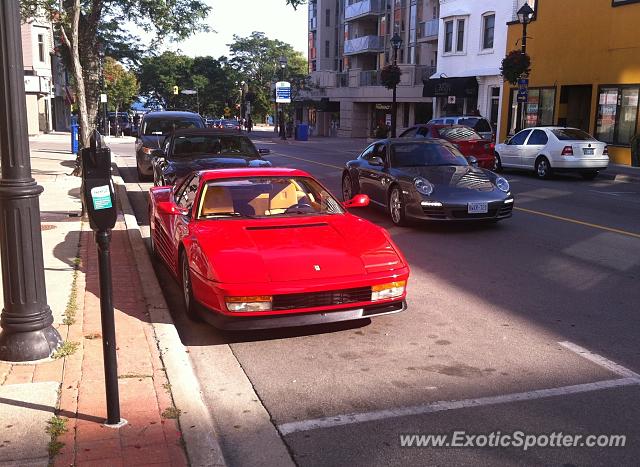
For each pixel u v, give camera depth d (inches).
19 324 177.2
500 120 1203.2
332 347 207.3
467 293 268.5
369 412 161.8
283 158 1067.9
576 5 992.9
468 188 401.1
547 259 328.8
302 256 207.8
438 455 141.3
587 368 188.5
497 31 1211.9
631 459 139.2
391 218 433.1
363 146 1526.8
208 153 492.4
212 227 230.2
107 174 136.3
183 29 695.7
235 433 152.4
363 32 2214.6
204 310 204.7
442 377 183.0
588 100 1041.5
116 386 142.1
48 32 1817.2
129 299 239.0
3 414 146.4
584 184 696.4
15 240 173.6
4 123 167.6
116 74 2297.0
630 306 249.8
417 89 1750.7
